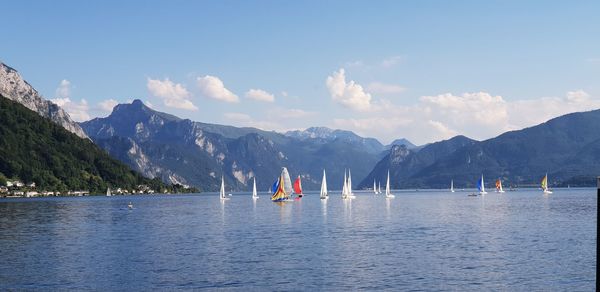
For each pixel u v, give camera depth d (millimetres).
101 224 124562
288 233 101562
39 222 130125
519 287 53812
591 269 61312
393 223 123750
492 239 88562
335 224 122438
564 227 106938
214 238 93250
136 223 127312
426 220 132125
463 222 124312
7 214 162000
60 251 77562
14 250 78750
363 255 72625
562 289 52938
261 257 71375
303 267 64188
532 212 158125
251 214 164375
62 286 55094
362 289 53500
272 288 54094
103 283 56250
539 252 73562
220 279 57875
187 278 58406
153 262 67750
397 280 57094
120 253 75312
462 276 58656
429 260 68312
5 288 54375
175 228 113688
